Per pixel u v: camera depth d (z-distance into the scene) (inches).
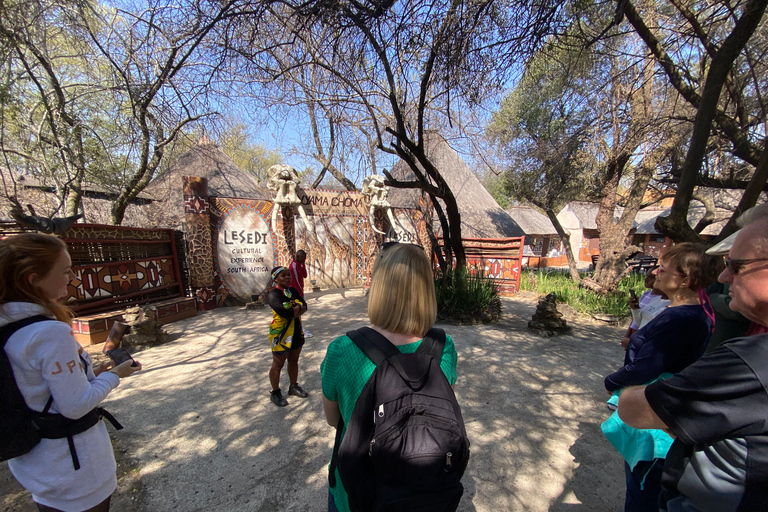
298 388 155.5
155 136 301.7
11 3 193.3
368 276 406.6
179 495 98.1
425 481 41.2
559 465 111.1
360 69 207.5
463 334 256.7
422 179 301.0
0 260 51.6
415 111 292.8
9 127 276.1
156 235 296.4
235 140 408.5
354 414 46.4
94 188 406.9
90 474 58.2
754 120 195.8
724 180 232.7
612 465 111.1
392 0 156.6
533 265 1096.8
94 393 56.9
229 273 354.0
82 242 233.5
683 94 196.4
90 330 213.9
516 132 427.8
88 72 265.0
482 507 93.7
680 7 177.8
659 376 65.2
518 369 189.2
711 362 36.8
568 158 367.9
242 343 232.8
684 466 41.9
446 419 44.6
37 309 53.7
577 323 297.6
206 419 137.6
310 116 341.1
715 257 67.1
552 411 144.8
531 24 151.3
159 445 121.0
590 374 183.3
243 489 100.5
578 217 1176.8
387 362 47.4
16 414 51.3
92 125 303.3
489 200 603.5
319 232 426.9
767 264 37.0
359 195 450.6
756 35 196.4
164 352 215.5
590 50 187.2
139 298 275.4
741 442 34.9
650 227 1005.8
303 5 161.9
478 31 166.6
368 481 44.5
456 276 320.5
